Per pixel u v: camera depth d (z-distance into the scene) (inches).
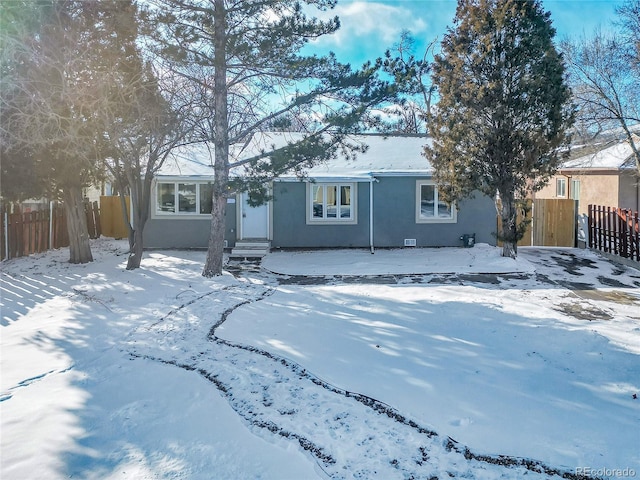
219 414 183.0
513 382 212.8
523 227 534.3
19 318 318.0
